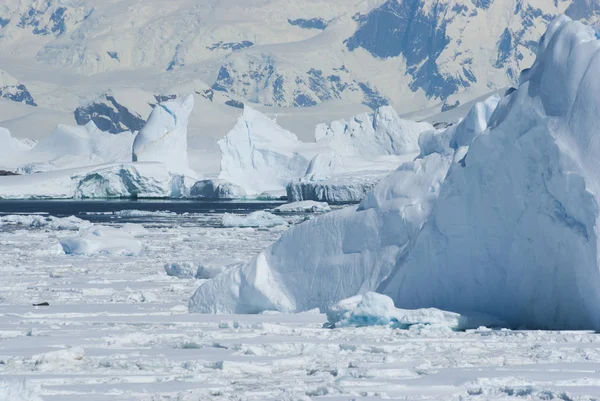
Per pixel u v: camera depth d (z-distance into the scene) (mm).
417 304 48750
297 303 52656
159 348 37750
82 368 33031
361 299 47938
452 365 33438
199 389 29000
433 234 48250
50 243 130000
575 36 44312
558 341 39031
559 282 43250
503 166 45312
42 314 50594
